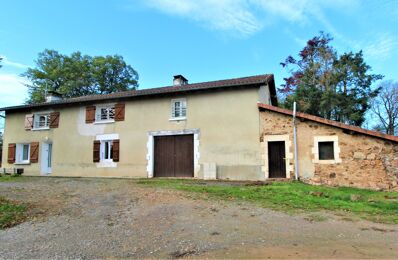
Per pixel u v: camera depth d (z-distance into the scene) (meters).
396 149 10.55
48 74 31.00
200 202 7.84
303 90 24.95
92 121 16.36
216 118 13.78
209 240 5.00
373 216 6.50
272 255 4.25
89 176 15.95
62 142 16.94
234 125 13.40
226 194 8.88
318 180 11.55
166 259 4.25
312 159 11.77
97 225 6.09
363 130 10.98
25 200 8.32
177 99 14.76
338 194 8.82
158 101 15.11
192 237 5.18
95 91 33.44
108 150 16.09
